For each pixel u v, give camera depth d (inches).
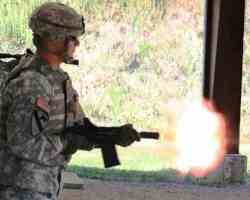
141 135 253.4
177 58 1021.8
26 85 237.1
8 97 239.3
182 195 619.2
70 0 1019.3
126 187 649.0
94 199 581.3
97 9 1019.3
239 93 687.1
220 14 677.3
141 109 1016.9
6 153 239.9
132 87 1018.7
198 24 1021.2
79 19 247.3
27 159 236.4
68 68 1018.7
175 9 1020.5
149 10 1019.9
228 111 687.1
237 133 689.6
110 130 247.8
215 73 683.4
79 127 248.2
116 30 1021.2
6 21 1018.1
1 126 241.8
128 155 865.5
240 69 684.7
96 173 732.7
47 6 244.8
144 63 1021.8
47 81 240.8
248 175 736.3
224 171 684.1
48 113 236.8
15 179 237.3
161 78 1020.5
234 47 681.0
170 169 774.5
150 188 648.4
